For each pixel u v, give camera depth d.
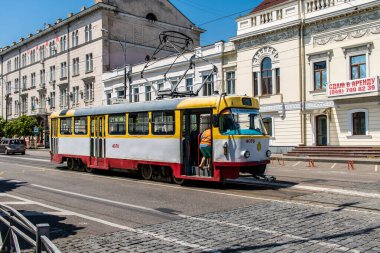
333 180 14.96
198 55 36.41
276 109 30.73
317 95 28.69
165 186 14.20
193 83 36.88
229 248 6.56
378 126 25.41
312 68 28.97
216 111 13.39
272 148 31.12
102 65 48.16
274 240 6.96
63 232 7.87
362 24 26.22
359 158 24.77
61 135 21.44
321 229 7.64
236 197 11.52
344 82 26.55
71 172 19.84
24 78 66.88
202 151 13.62
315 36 28.70
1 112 73.75
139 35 51.62
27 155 37.78
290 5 29.73
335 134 27.69
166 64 39.62
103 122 18.22
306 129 29.20
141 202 10.99
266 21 31.34
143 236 7.44
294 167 21.84
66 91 55.38
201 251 6.45
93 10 49.09
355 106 26.55
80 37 52.44
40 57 62.12
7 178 17.48
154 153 15.39
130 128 16.62
